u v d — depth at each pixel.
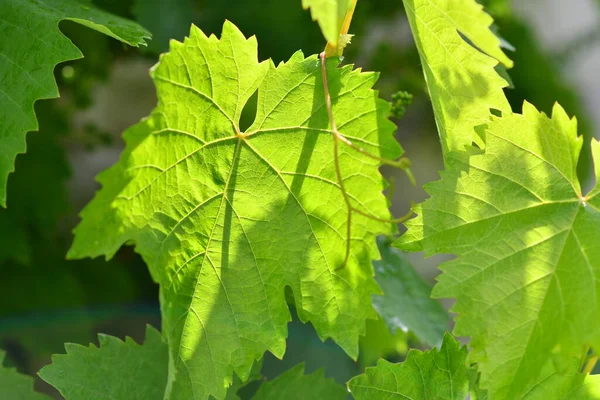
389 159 0.71
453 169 0.70
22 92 0.72
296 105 0.71
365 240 0.72
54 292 1.03
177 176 0.73
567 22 1.74
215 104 0.72
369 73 0.70
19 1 0.74
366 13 1.00
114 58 1.01
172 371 0.72
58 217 0.99
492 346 0.70
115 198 0.74
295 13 0.94
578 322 0.70
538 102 1.25
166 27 0.90
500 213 0.70
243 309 0.72
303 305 0.72
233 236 0.72
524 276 0.70
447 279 0.70
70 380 0.74
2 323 1.00
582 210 0.71
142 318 1.15
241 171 0.72
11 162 0.71
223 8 0.93
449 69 0.71
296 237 0.72
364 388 0.72
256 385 0.81
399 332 0.92
